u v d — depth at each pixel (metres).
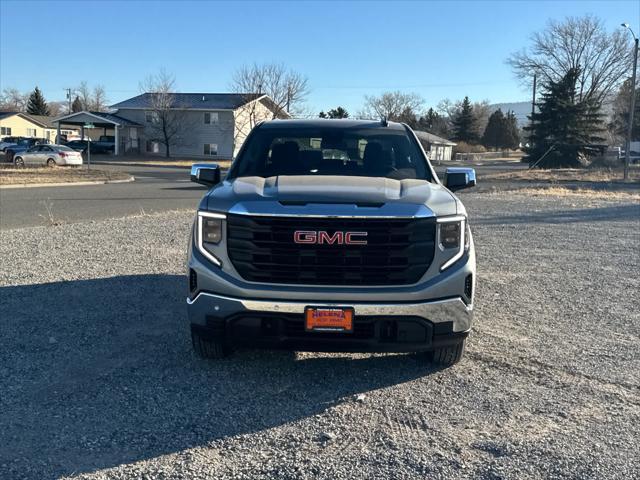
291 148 5.50
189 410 3.90
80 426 3.66
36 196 20.94
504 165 72.81
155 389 4.22
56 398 4.05
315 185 4.54
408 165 5.38
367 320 4.08
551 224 14.45
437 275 4.19
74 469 3.17
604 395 4.23
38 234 11.24
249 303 4.11
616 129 80.94
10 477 3.08
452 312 4.20
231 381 4.40
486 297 7.11
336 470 3.19
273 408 3.96
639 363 4.89
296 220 4.09
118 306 6.30
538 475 3.14
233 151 62.25
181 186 27.88
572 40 68.38
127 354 4.92
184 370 4.60
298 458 3.31
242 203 4.21
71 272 7.91
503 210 17.86
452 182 5.37
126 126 62.81
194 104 63.66
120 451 3.37
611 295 7.29
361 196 4.26
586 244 11.34
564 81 59.38
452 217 4.26
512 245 11.09
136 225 12.73
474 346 5.28
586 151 59.22
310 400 4.09
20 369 4.55
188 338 5.34
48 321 5.76
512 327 5.89
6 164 42.00
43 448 3.39
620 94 72.38
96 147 62.19
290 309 4.07
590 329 5.86
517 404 4.06
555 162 57.59
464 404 4.05
